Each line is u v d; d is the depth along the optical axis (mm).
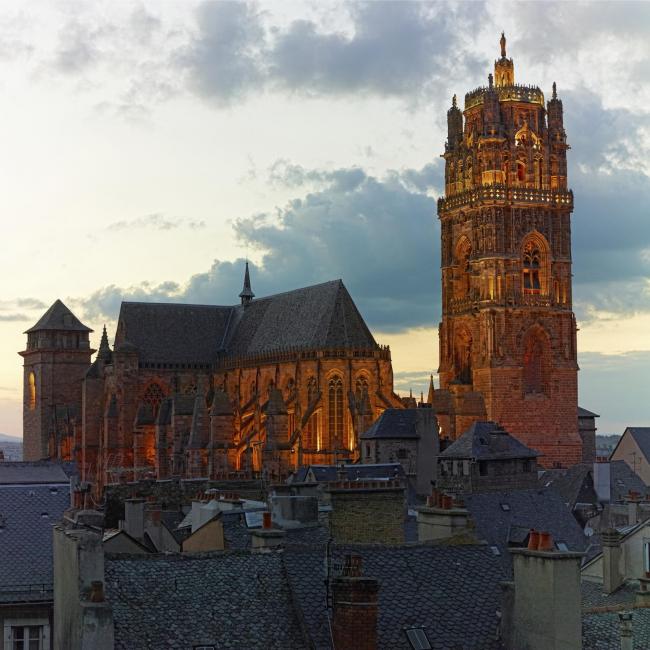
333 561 52719
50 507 66125
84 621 46312
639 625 53812
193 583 50906
